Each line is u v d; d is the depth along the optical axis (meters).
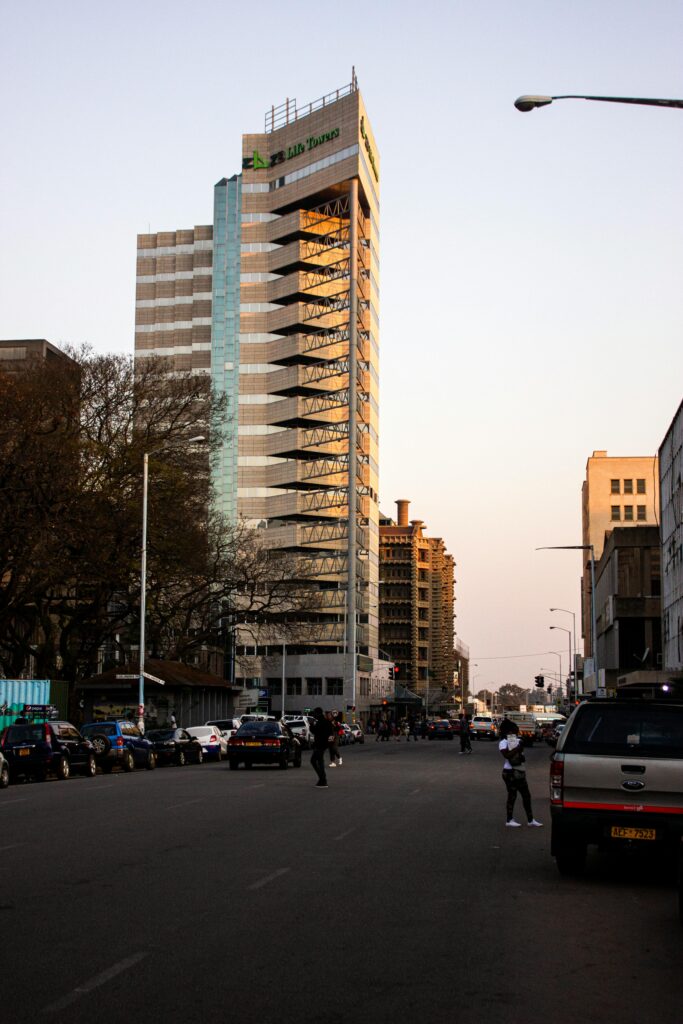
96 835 17.59
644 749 13.04
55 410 49.62
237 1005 7.31
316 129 150.00
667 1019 7.20
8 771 33.34
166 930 9.77
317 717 30.06
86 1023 6.82
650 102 16.44
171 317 160.38
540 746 81.38
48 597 56.03
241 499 148.25
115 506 51.97
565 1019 7.15
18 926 9.90
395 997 7.62
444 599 196.50
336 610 139.12
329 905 11.23
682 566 67.12
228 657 125.50
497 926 10.33
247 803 24.31
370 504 148.62
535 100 16.58
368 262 151.88
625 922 10.73
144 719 52.75
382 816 21.48
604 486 144.00
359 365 148.25
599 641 116.25
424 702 168.88
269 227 153.62
